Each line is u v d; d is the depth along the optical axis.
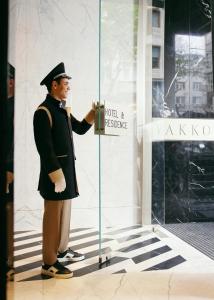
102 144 3.30
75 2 4.16
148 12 4.01
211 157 4.51
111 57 3.16
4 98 1.13
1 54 1.12
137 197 3.83
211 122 4.51
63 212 2.77
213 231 3.99
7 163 1.14
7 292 1.16
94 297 2.18
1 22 1.12
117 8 3.34
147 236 3.76
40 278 2.52
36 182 4.08
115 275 2.58
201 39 4.49
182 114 4.44
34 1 4.06
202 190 4.48
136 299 2.15
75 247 3.33
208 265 2.81
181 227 4.20
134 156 3.85
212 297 2.18
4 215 1.13
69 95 4.15
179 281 2.46
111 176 3.49
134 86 3.85
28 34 4.05
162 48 4.31
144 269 2.71
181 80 4.45
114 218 3.44
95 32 4.21
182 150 4.43
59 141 2.56
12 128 1.21
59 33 4.12
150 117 4.12
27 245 3.41
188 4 4.44
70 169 2.61
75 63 4.17
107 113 2.90
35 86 4.06
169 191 4.38
